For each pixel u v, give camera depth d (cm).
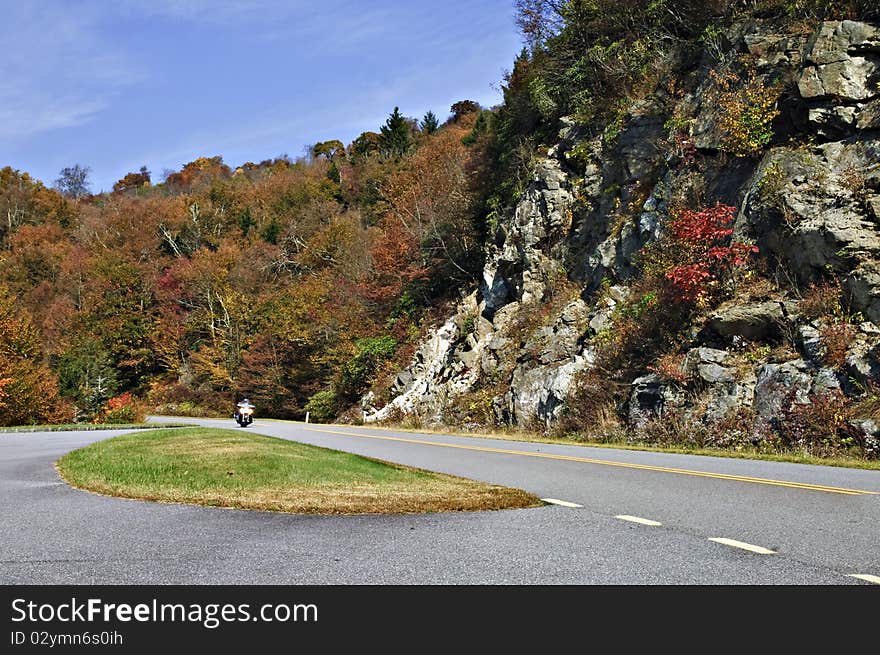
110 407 4338
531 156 3219
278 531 586
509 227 3177
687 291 1839
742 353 1658
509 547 523
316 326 4962
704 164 2095
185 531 586
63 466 1074
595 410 2009
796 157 1750
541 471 1041
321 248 6400
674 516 641
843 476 927
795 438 1353
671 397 1728
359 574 458
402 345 4022
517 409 2427
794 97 1831
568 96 3094
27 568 474
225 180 9912
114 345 6469
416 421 3019
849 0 1883
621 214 2498
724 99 2055
